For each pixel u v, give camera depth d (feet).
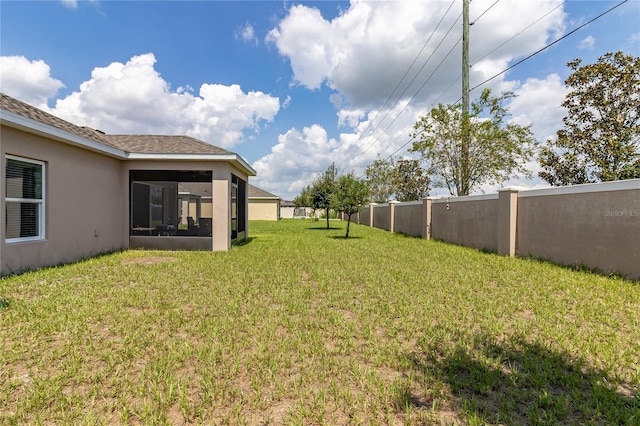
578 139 36.19
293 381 8.56
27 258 22.16
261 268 24.13
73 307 14.29
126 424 6.90
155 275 21.22
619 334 11.84
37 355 9.92
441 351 10.48
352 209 52.90
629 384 8.57
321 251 34.04
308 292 17.49
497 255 31.22
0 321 12.47
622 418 7.09
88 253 28.81
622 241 20.31
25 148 21.91
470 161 49.14
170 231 43.32
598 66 33.58
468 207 38.86
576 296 16.44
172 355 9.87
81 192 27.81
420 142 52.80
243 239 47.09
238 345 10.80
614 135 33.58
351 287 18.71
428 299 16.25
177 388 8.22
